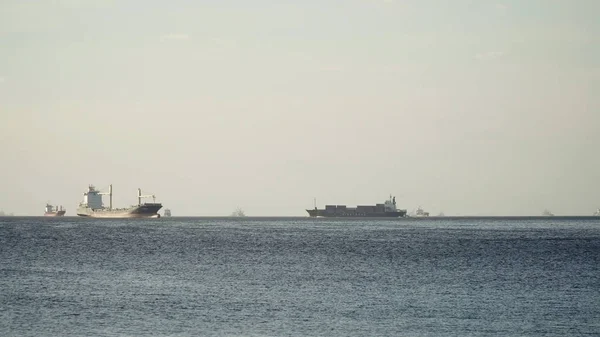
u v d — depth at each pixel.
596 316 127.81
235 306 135.25
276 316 125.56
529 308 135.62
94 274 188.50
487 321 122.94
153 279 177.50
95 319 121.69
